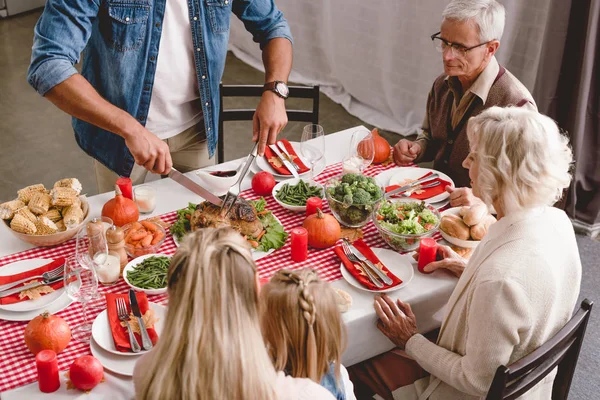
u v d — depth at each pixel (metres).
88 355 1.52
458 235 2.06
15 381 1.53
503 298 1.53
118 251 1.88
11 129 4.32
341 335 1.33
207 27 2.30
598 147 3.31
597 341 2.79
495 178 1.60
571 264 1.67
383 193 2.13
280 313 1.27
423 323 1.97
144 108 2.33
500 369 1.46
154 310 1.74
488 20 2.26
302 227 2.06
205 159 2.71
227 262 1.14
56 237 1.96
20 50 5.39
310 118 2.90
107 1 2.12
